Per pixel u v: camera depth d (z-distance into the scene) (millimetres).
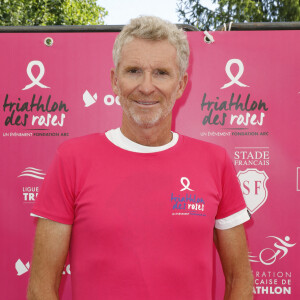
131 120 1236
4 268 1869
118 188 1208
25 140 1884
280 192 1874
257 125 1876
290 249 1869
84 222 1194
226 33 1875
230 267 1360
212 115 1882
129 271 1161
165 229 1191
